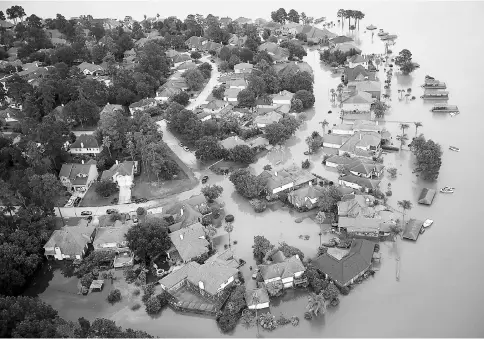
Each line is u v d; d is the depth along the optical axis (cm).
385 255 19325
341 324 16438
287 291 18062
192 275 18500
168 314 17600
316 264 18600
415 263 18812
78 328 15738
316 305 16575
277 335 16275
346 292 17538
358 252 18662
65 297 18688
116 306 18062
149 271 19512
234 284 18338
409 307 16850
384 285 17875
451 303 16875
